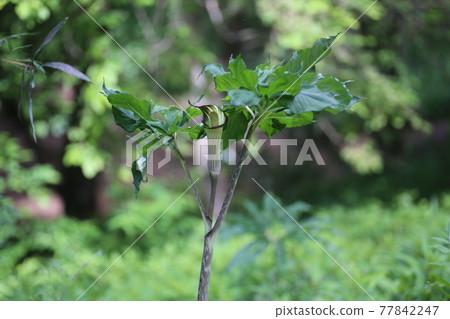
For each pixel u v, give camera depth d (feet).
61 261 9.73
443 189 23.16
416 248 9.13
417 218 13.12
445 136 27.66
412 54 19.43
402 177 24.53
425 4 16.37
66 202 17.98
